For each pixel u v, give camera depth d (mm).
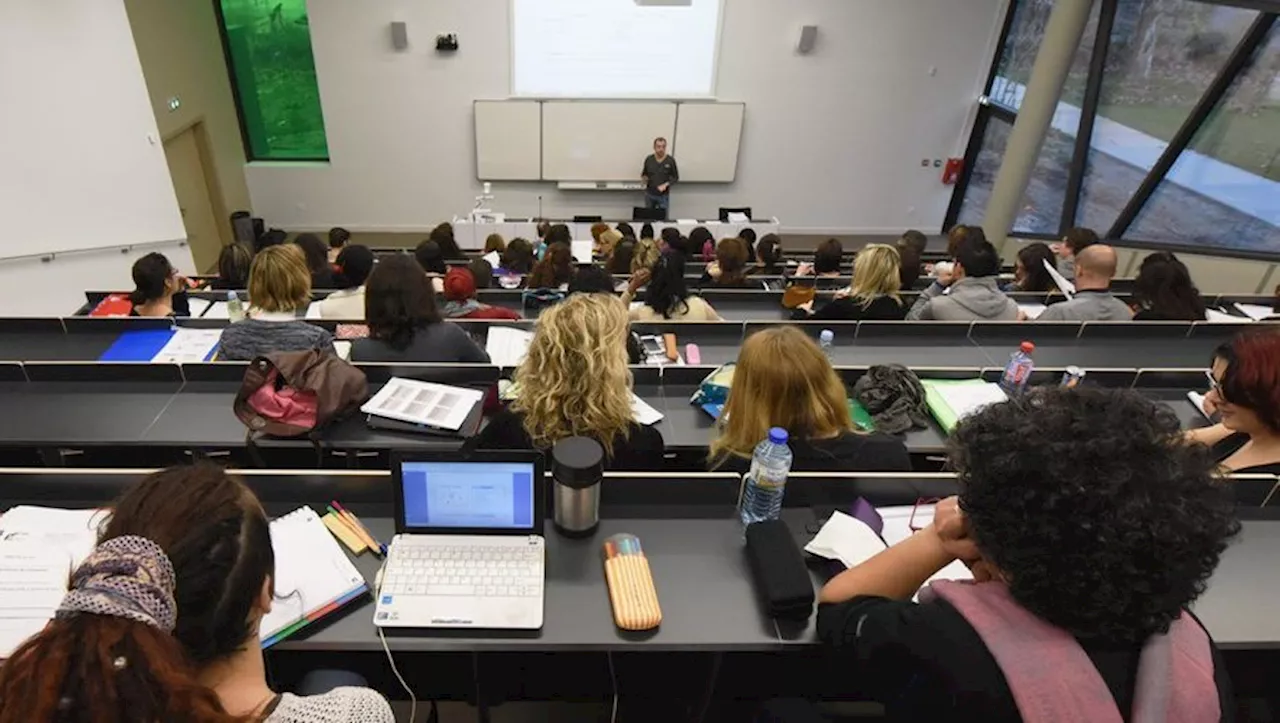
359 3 7141
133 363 2400
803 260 7086
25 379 2398
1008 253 7090
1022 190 6480
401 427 2086
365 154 7973
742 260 4633
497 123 7848
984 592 847
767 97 7988
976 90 8094
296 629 1247
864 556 1399
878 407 2389
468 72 7590
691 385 2582
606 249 6215
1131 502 720
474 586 1315
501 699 1905
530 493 1387
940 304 3336
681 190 8586
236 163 7750
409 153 8008
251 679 918
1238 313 3965
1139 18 5598
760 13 7512
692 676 1885
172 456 2266
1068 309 3348
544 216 8625
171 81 6352
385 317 2363
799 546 1492
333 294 3408
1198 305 3363
